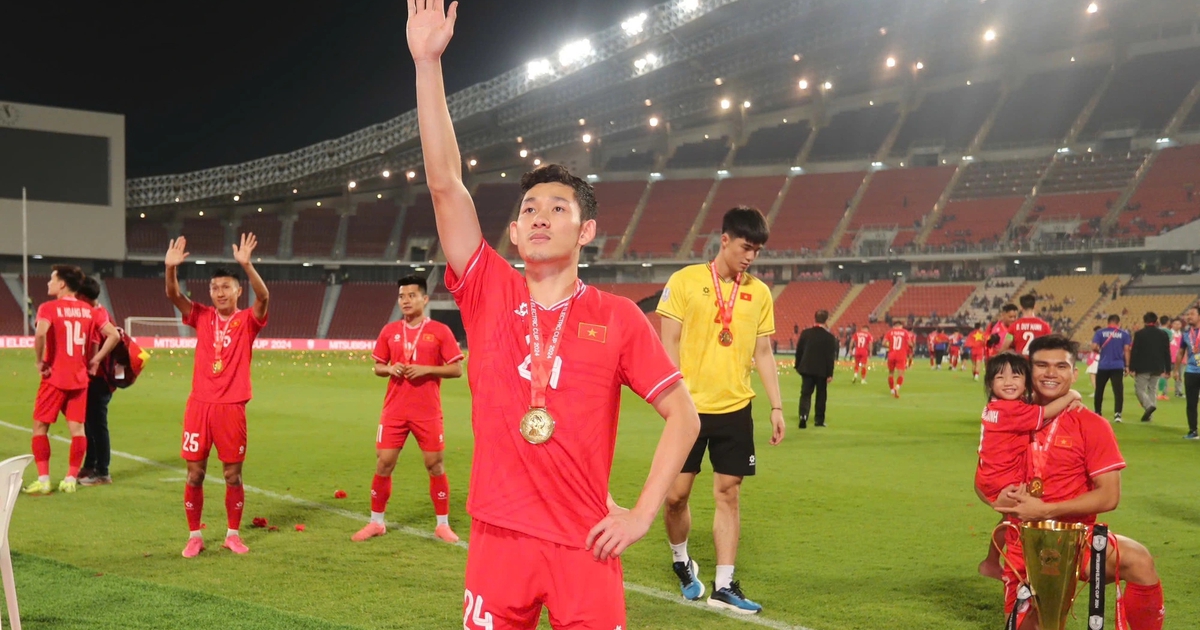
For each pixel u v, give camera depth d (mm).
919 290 46281
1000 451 4129
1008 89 49531
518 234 2488
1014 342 11312
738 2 38250
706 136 57219
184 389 19453
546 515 2344
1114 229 41625
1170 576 5543
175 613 4527
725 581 4910
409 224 58688
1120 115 45656
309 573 5469
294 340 47781
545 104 48125
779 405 5305
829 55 45000
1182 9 43062
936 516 7309
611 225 55125
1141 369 14820
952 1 39031
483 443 2420
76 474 8070
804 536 6598
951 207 47312
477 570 2395
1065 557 3713
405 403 6359
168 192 52938
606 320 2439
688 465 5012
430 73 2533
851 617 4730
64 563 5480
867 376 29016
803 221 50438
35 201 46656
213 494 8055
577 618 2324
